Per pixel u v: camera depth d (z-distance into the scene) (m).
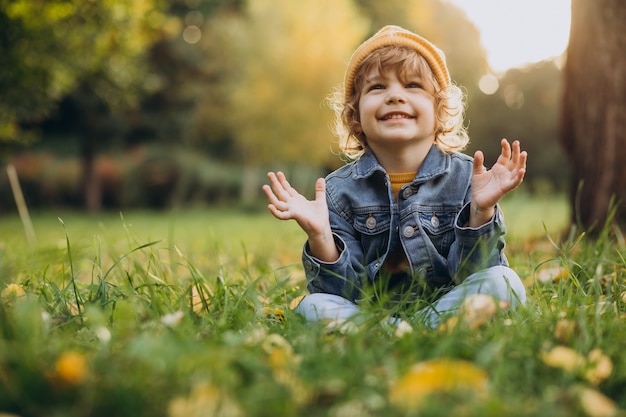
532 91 32.28
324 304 2.33
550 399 1.28
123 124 23.34
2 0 10.08
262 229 8.36
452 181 2.61
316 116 19.20
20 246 4.93
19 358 1.32
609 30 4.36
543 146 30.30
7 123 11.88
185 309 2.03
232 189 23.50
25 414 1.22
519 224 7.30
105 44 12.09
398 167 2.64
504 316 2.03
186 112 24.67
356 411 1.22
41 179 23.08
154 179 23.23
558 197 18.08
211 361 1.35
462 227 2.39
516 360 1.56
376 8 26.20
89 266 4.04
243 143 20.22
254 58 19.56
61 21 11.17
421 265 2.55
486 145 31.33
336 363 1.46
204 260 4.29
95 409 1.20
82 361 1.38
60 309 2.21
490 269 2.27
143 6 11.87
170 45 23.62
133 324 1.81
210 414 1.18
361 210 2.66
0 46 10.35
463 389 1.27
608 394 1.46
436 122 2.69
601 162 4.39
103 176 23.81
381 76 2.60
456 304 2.06
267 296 2.64
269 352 1.63
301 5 19.47
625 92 4.34
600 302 2.18
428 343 1.69
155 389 1.25
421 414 1.18
